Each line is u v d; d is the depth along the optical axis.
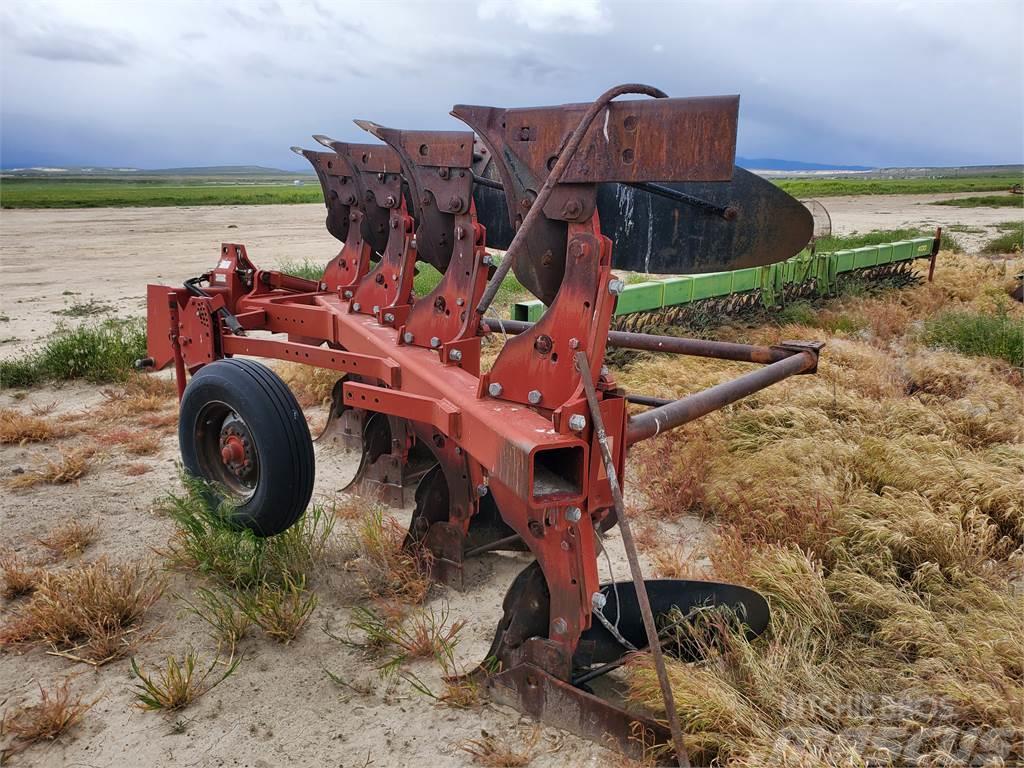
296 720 3.05
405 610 3.84
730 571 3.98
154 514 4.87
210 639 3.57
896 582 3.97
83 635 3.58
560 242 2.93
